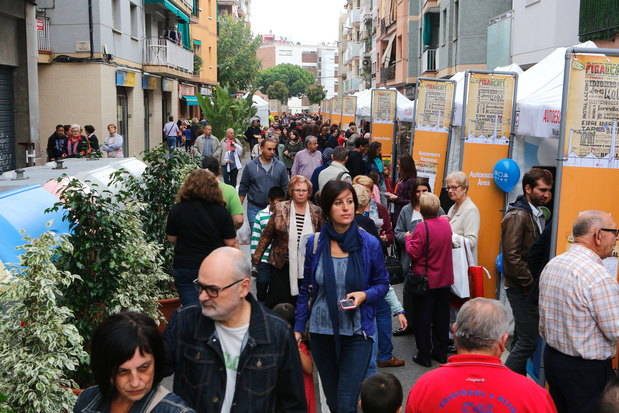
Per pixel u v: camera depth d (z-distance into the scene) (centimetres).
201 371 323
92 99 2500
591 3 1488
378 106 1977
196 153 1914
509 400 323
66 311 498
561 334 456
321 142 2484
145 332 280
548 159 941
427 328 709
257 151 1950
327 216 484
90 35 2480
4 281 488
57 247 538
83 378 600
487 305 342
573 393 455
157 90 3597
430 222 694
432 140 1166
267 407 323
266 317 328
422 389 340
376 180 1141
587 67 595
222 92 3347
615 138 601
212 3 5459
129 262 635
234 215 813
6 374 486
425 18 3506
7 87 1930
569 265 454
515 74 918
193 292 641
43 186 764
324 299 485
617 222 604
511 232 608
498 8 2703
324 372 494
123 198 706
